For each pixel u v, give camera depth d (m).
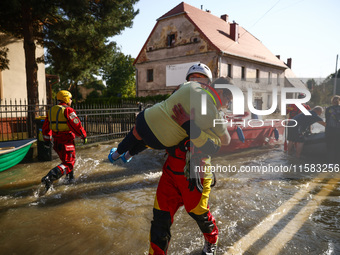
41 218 2.87
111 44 11.12
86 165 5.30
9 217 2.90
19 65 11.12
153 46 24.31
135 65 25.86
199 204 1.77
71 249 2.27
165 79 23.56
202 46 21.03
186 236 2.45
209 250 1.98
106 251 2.24
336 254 2.09
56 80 19.41
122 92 40.59
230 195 3.30
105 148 7.26
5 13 8.53
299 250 2.17
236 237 2.38
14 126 9.94
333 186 3.48
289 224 2.61
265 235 2.41
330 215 2.77
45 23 10.08
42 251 2.25
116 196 3.55
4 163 4.69
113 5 10.21
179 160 1.75
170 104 1.61
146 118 1.70
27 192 3.73
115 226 2.68
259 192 3.37
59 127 3.84
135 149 1.95
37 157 5.95
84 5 9.03
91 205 3.24
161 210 1.82
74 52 10.89
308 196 3.23
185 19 21.94
